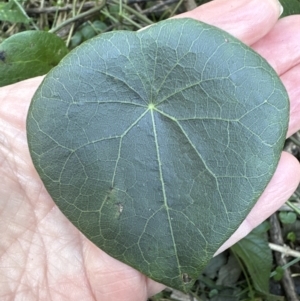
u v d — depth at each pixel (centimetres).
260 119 10
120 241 10
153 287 12
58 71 10
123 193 10
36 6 17
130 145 11
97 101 10
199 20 11
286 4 15
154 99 11
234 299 16
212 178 10
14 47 14
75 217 10
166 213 10
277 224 16
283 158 12
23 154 12
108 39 10
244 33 13
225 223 10
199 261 10
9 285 12
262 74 10
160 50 10
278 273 15
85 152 10
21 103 12
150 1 17
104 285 12
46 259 12
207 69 10
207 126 10
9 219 12
